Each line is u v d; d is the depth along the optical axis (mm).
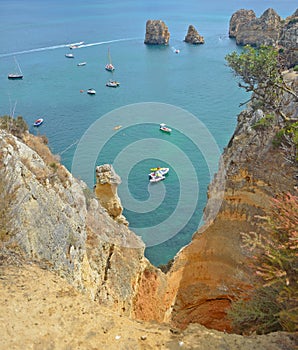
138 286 15750
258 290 8719
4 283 7508
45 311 6945
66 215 11297
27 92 66438
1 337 6195
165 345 6508
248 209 18078
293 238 6750
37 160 12023
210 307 17719
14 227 8680
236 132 21375
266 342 6586
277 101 17797
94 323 6844
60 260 9672
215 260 17969
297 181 16391
